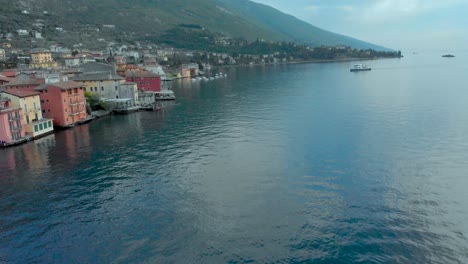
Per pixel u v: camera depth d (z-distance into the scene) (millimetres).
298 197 60000
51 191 65250
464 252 44719
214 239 48781
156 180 68875
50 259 45750
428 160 75750
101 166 77625
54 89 114438
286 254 45250
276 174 70125
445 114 119375
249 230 50656
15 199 62406
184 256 45438
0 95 99750
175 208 57469
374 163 74812
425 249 45406
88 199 61531
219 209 56781
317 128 105875
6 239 50219
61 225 53438
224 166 75375
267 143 91438
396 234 48656
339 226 50906
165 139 98625
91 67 190000
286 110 136875
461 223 51031
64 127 116500
